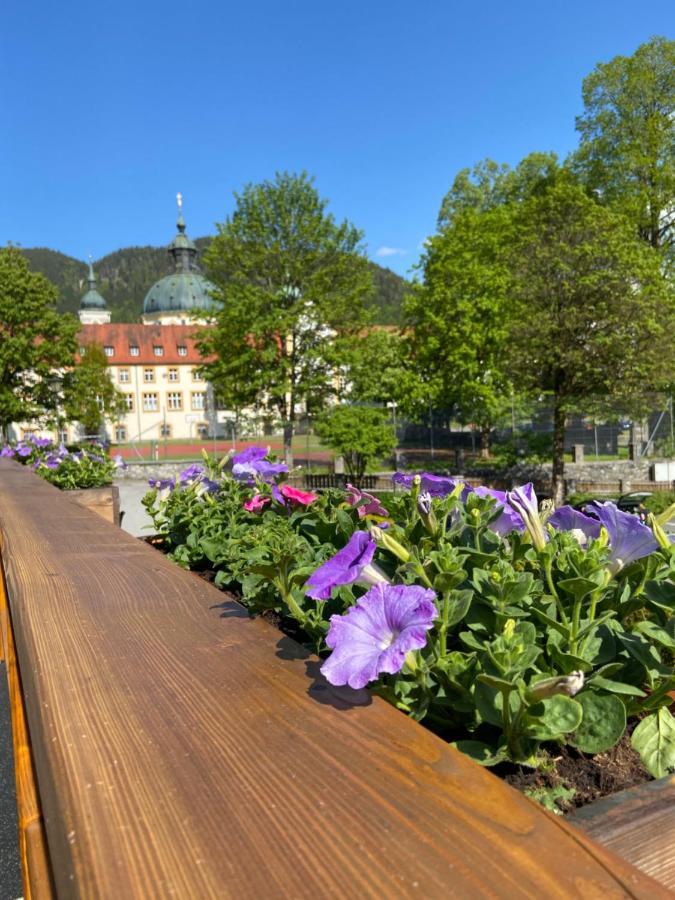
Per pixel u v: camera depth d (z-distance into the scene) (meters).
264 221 27.44
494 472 26.33
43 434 42.38
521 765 1.04
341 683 0.92
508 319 24.56
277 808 0.64
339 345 27.31
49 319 33.66
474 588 1.23
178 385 79.12
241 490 3.01
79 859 0.57
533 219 25.05
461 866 0.55
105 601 1.45
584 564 1.13
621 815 0.82
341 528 1.90
